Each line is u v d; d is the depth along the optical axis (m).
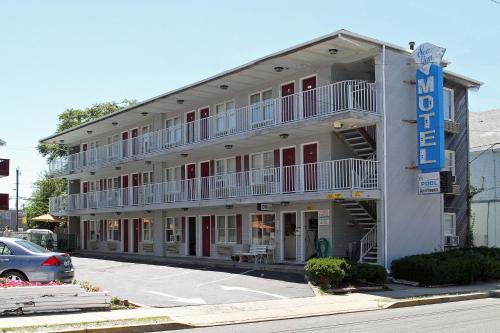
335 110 23.47
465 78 27.12
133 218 38.72
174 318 13.13
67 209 44.44
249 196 26.36
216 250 30.45
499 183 31.77
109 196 38.97
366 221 24.48
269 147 27.64
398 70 23.83
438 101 22.83
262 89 28.16
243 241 28.77
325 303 15.95
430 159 22.95
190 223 33.00
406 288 19.80
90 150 42.06
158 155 32.62
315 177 24.61
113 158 38.44
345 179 23.27
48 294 13.07
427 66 23.14
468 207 27.84
